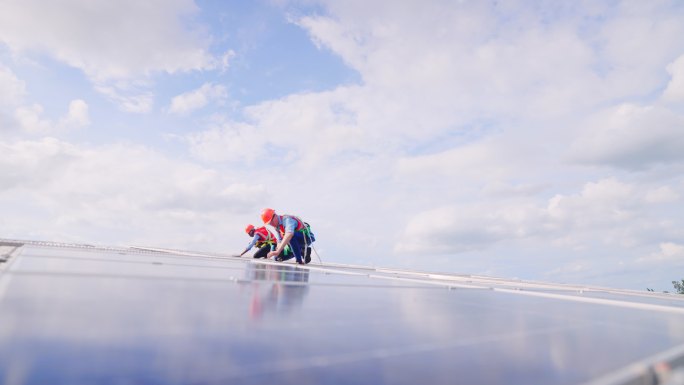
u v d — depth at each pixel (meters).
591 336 1.59
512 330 1.61
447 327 1.56
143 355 0.89
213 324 1.25
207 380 0.78
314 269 6.15
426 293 3.06
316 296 2.24
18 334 0.97
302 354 1.01
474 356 1.14
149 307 1.43
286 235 7.98
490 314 2.06
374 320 1.58
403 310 1.94
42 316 1.16
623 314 2.51
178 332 1.12
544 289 5.21
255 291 2.21
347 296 2.37
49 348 0.89
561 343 1.40
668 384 0.98
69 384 0.70
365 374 0.90
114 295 1.62
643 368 1.01
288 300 1.96
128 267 3.08
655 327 1.98
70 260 3.22
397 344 1.21
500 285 5.48
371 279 4.39
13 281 1.78
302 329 1.30
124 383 0.73
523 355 1.19
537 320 1.96
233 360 0.91
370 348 1.13
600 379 0.95
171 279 2.47
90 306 1.35
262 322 1.35
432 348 1.19
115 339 1.00
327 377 0.86
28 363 0.79
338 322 1.48
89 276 2.22
